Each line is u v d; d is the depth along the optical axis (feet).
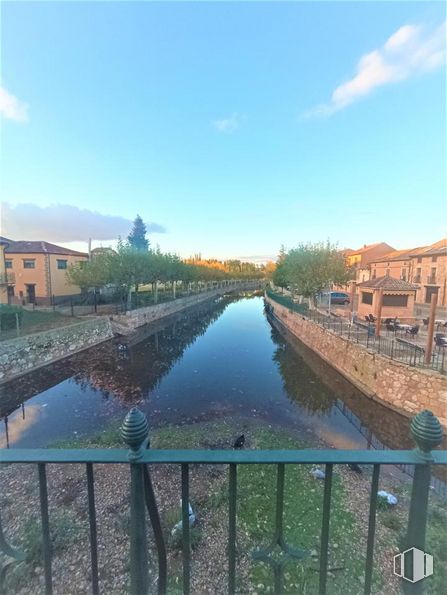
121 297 99.50
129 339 71.61
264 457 4.38
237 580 12.32
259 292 256.11
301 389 42.78
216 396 40.19
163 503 17.61
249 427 31.27
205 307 145.28
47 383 44.47
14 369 44.52
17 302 92.27
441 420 29.71
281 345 69.51
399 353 39.01
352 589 11.55
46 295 92.79
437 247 94.58
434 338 42.93
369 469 21.77
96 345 63.98
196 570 12.85
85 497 18.03
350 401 38.91
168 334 80.74
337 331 53.83
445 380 30.07
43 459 4.44
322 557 4.85
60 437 29.60
